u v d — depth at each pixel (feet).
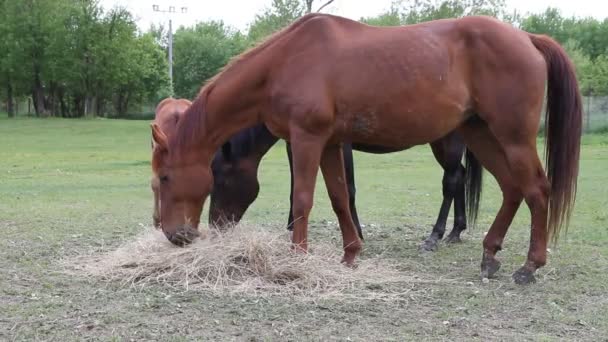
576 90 16.47
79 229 24.97
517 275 16.70
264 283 16.01
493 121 16.38
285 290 15.66
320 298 15.11
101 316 13.52
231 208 20.07
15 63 162.71
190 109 17.04
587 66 109.91
